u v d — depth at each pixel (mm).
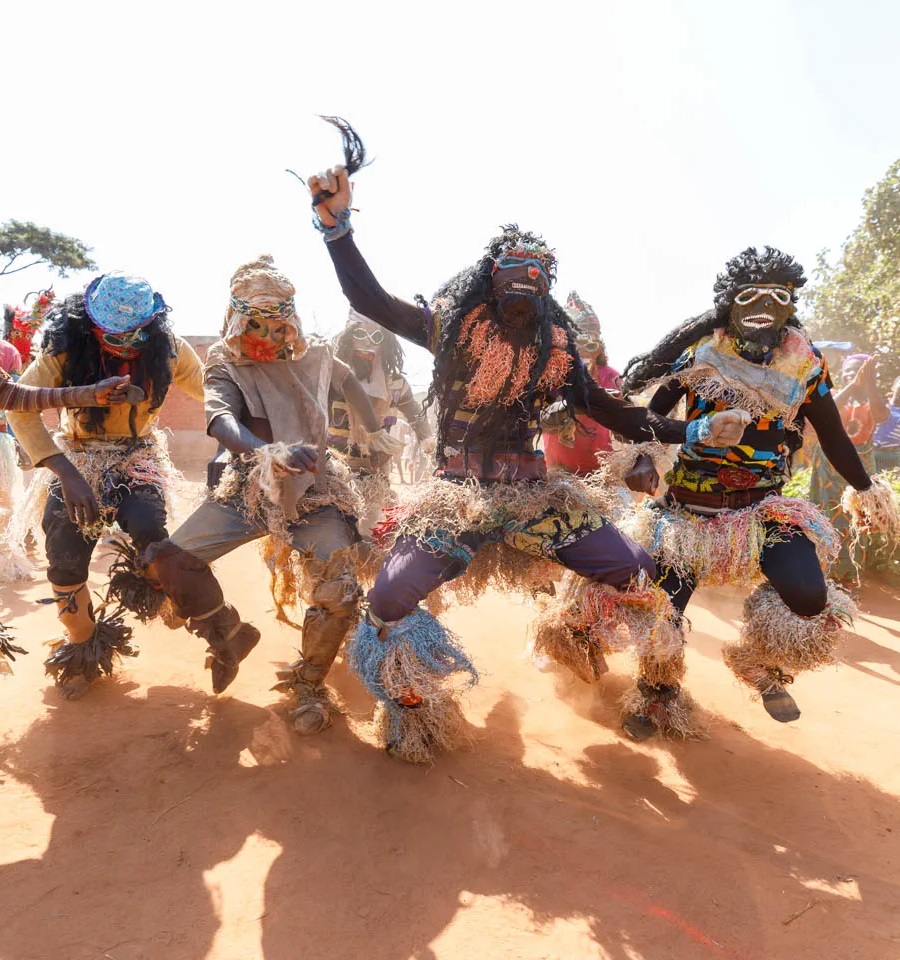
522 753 3857
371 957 2529
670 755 3910
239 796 3338
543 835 3184
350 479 4121
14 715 3963
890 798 3607
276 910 2705
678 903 2834
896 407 8070
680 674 3992
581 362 3693
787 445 3939
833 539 3740
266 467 3311
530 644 4910
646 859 3066
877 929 2756
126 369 3961
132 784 3402
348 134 3314
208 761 3607
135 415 4074
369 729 3977
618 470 3902
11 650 3771
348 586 3775
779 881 2984
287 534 3771
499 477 3596
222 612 3957
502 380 3439
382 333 5652
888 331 12867
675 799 3520
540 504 3520
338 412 5199
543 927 2686
